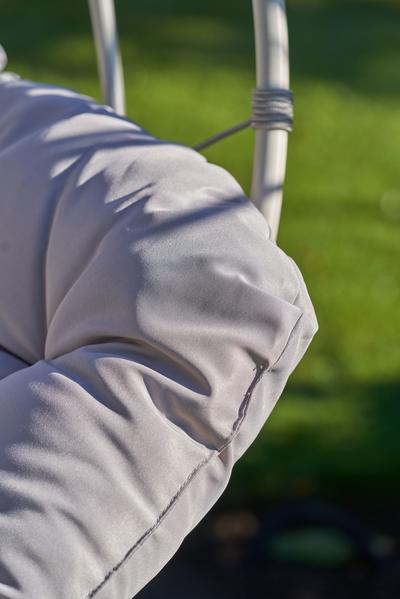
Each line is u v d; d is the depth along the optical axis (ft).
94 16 4.49
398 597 8.18
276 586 8.25
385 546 8.69
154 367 2.77
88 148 3.45
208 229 2.95
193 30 26.91
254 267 2.86
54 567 2.62
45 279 3.28
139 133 3.56
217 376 2.73
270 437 10.34
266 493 9.48
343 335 13.01
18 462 2.71
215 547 8.77
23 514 2.65
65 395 2.77
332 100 22.71
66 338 2.99
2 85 4.09
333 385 11.68
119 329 2.83
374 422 10.77
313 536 8.59
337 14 29.53
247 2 30.04
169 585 8.23
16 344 3.32
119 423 2.71
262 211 3.39
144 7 28.78
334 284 14.40
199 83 23.06
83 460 2.69
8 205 3.45
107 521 2.67
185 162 3.32
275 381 2.85
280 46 3.38
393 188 18.34
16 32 25.61
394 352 12.63
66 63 23.53
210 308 2.78
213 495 2.81
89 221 3.15
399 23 29.14
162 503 2.71
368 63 25.39
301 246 15.53
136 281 2.85
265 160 3.39
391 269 14.99
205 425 2.74
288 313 2.78
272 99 3.37
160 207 3.05
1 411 2.84
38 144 3.54
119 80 4.53
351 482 9.66
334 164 19.27
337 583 8.35
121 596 2.72
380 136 20.90
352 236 16.02
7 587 2.58
